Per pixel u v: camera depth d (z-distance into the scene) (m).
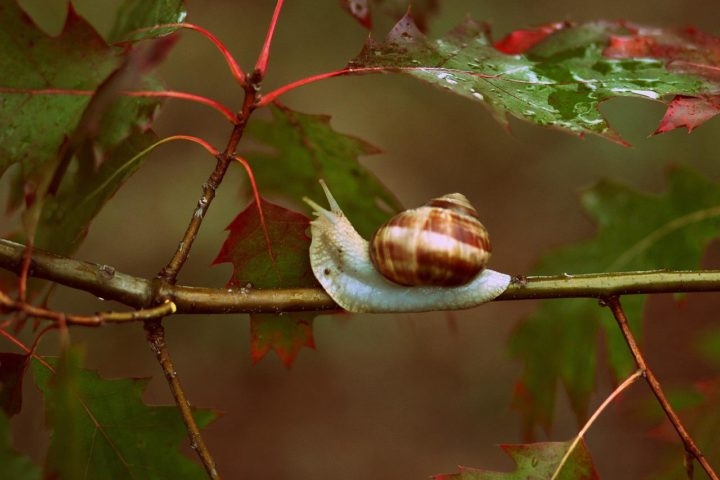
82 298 1.38
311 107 1.62
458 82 0.78
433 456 1.35
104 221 1.41
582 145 1.66
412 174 1.67
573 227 1.62
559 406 1.39
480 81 0.78
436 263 0.80
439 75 0.78
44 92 0.77
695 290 0.79
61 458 0.73
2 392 0.77
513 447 0.77
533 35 0.79
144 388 0.78
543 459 0.77
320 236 0.81
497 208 1.68
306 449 1.35
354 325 1.50
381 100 1.72
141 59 0.75
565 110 0.77
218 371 1.41
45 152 0.77
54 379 0.73
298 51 1.67
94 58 0.77
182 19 0.78
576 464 0.77
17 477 0.72
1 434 0.72
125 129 0.78
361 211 0.85
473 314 1.56
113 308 1.38
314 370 1.46
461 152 1.73
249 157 0.84
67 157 0.77
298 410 1.40
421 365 1.49
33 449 1.20
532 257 1.60
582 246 0.89
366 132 1.64
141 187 1.46
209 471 0.75
